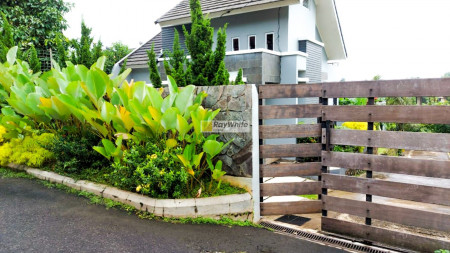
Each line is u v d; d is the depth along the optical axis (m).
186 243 3.79
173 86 5.11
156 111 4.43
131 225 4.11
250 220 4.73
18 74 6.39
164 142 4.92
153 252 3.51
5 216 4.21
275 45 10.62
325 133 4.67
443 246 3.92
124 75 5.83
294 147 4.84
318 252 3.85
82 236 3.75
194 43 6.70
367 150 4.39
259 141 4.88
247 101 4.74
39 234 3.74
